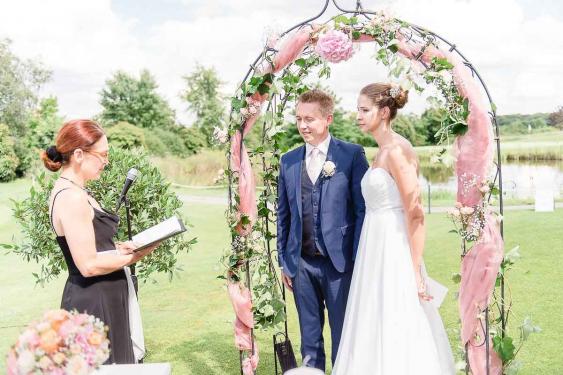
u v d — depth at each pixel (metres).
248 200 3.23
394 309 2.97
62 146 2.50
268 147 3.33
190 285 7.04
